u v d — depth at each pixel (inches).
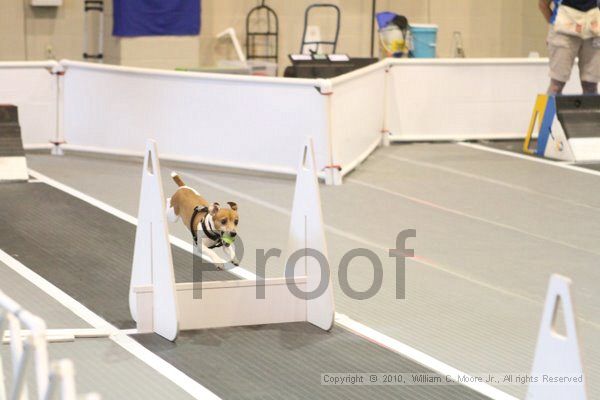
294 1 589.6
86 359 187.3
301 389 175.9
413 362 191.0
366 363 190.1
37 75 397.1
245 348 196.9
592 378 183.8
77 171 371.2
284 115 362.0
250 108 368.2
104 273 245.1
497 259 268.7
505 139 457.7
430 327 212.4
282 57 595.2
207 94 374.3
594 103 422.9
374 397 173.0
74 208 313.1
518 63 451.5
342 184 360.2
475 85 449.1
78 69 395.5
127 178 362.3
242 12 580.1
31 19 541.0
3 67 390.9
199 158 379.9
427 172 385.4
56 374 109.5
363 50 607.2
